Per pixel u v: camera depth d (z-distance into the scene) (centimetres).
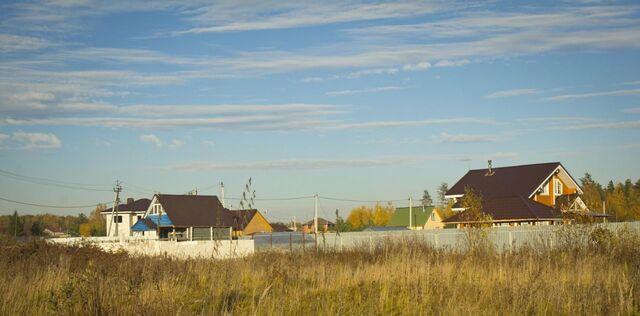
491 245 2511
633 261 2028
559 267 1798
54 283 1531
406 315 1255
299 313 1248
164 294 1238
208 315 1193
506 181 4841
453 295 1330
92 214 10619
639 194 8644
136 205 7969
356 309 1323
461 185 5069
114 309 1111
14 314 1208
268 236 4169
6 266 1923
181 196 6344
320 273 1822
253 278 1661
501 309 1262
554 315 1234
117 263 1830
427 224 8131
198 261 1880
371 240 3544
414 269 1691
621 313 1210
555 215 4244
